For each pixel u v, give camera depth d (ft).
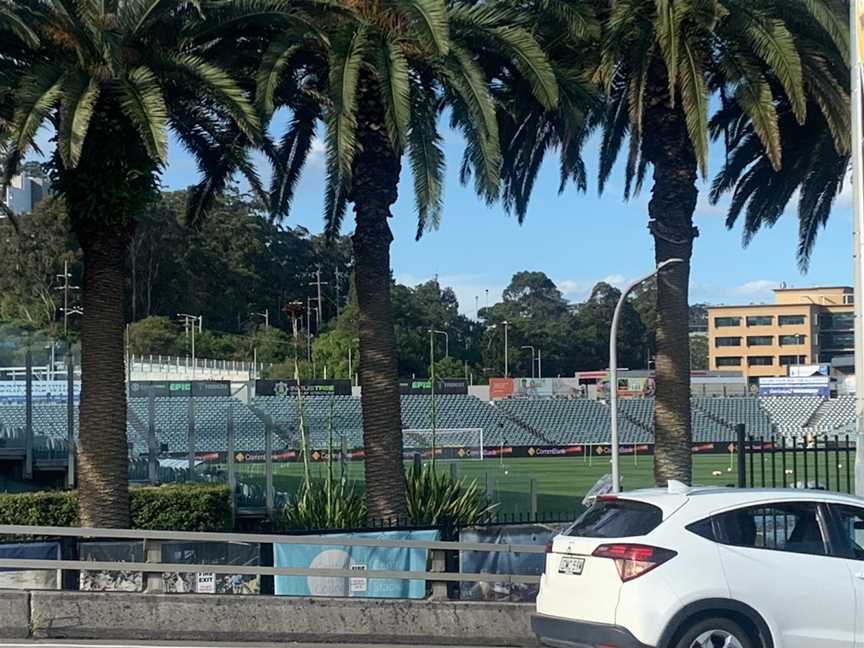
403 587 45.75
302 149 69.36
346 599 39.58
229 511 76.59
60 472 89.76
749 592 29.68
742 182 70.90
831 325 378.32
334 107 53.47
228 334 274.98
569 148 66.59
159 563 38.75
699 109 55.31
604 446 224.94
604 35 58.44
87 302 59.06
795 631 29.94
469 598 43.57
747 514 30.83
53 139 58.23
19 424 104.42
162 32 56.80
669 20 53.88
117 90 54.60
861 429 44.83
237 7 56.13
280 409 184.75
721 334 382.83
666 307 62.08
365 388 61.93
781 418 239.30
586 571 30.63
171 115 60.64
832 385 277.23
